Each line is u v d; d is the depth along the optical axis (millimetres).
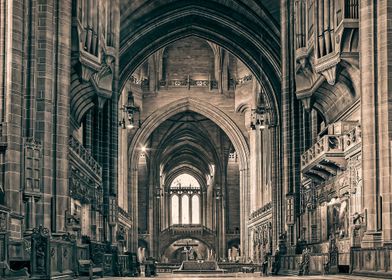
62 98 26609
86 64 30188
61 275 21516
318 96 35719
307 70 34781
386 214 23812
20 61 22359
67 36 27078
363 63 25109
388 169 23984
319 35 30062
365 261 23953
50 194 25297
